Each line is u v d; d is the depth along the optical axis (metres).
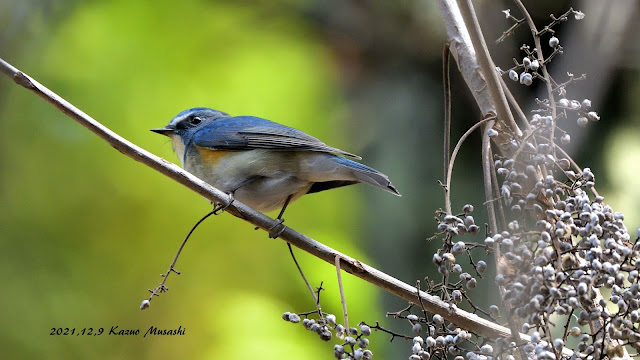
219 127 7.94
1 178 12.09
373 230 11.24
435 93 11.88
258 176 7.76
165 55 12.91
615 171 10.42
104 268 11.78
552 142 5.04
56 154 12.26
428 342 4.77
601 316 4.34
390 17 12.66
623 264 4.54
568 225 4.48
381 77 12.78
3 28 12.72
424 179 11.22
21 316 11.46
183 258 11.71
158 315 11.52
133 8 13.10
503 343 4.60
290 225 11.67
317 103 13.13
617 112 10.60
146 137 12.35
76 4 13.07
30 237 11.91
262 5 13.62
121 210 12.00
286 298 11.31
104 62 12.71
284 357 10.64
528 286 4.38
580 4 9.33
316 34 13.43
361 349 4.86
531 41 10.83
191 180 6.39
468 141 11.27
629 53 9.52
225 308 11.29
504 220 5.02
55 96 6.10
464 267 9.70
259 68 13.32
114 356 11.35
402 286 5.48
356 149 12.30
